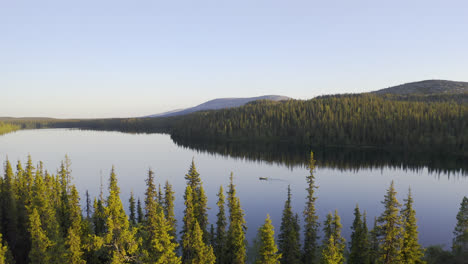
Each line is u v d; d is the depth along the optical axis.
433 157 159.75
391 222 34.06
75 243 34.12
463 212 43.22
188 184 48.16
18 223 52.06
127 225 26.61
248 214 76.69
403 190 102.12
